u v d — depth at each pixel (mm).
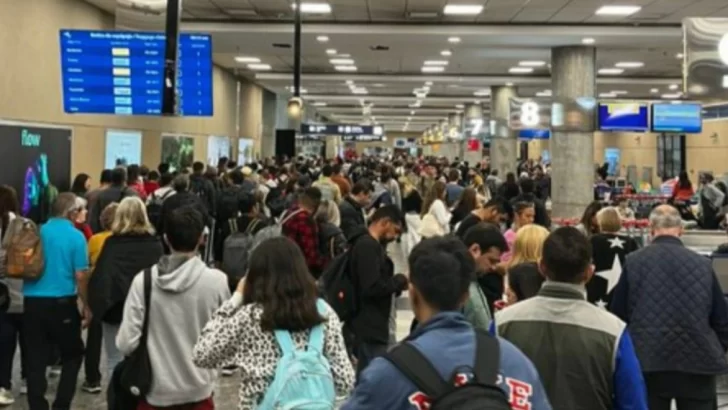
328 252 5777
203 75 8852
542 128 15672
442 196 8023
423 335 1566
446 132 41625
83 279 4453
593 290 4227
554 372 2180
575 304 2254
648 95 26188
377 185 12406
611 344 2182
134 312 2988
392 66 18406
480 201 8758
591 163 14062
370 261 4043
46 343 4449
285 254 2447
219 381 5512
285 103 28469
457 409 1349
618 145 32625
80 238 4492
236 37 13047
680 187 14078
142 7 5980
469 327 1599
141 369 2957
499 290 3600
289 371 2293
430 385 1447
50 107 9258
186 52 8797
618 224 4387
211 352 2424
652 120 13836
